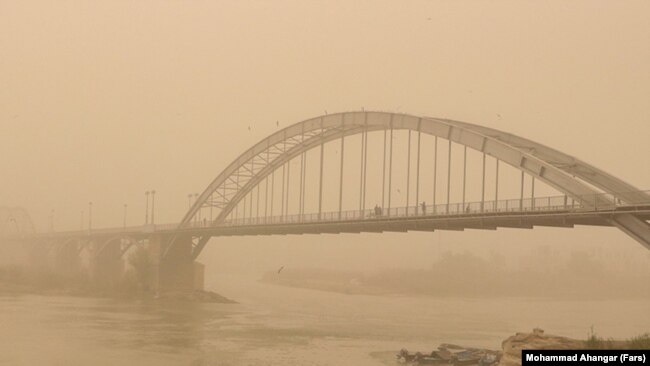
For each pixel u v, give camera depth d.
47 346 54.38
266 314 85.38
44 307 86.69
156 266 108.50
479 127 57.72
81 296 105.12
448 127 59.56
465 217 54.47
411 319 84.38
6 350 51.97
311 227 77.56
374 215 67.25
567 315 93.44
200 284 111.31
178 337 61.69
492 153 53.03
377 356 53.00
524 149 52.56
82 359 49.28
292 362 49.84
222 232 96.75
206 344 57.88
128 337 60.84
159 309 87.69
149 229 114.06
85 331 64.00
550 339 37.53
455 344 60.38
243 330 67.81
